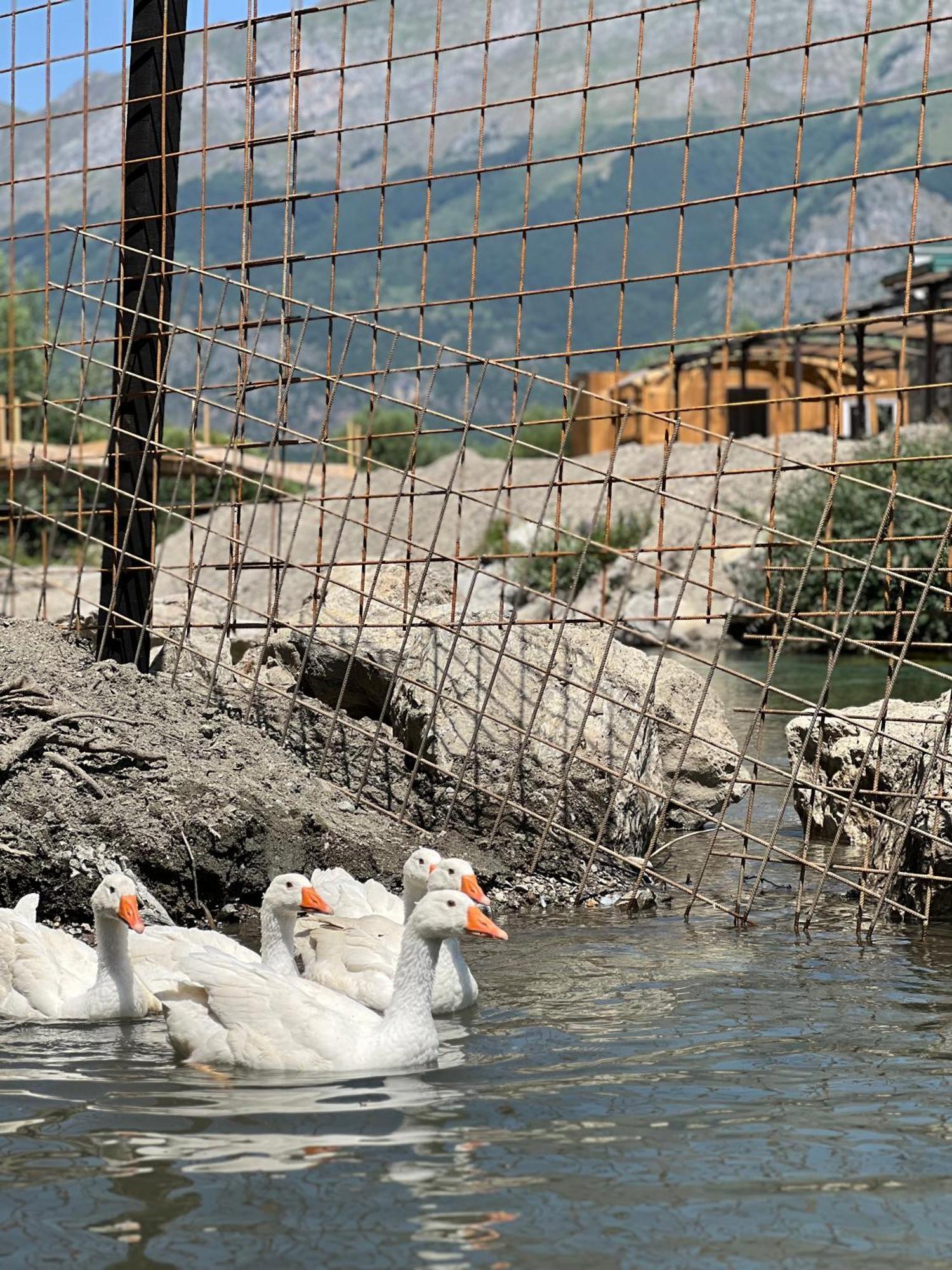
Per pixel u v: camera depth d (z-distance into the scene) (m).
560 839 11.73
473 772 11.82
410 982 7.24
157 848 10.21
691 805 13.94
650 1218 5.27
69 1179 5.59
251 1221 5.22
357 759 12.48
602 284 10.80
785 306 10.25
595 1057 7.18
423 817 11.89
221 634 12.63
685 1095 6.57
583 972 8.86
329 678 13.30
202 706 12.34
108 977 8.13
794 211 10.16
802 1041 7.39
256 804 10.66
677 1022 7.76
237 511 12.62
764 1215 5.29
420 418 11.55
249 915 10.47
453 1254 4.99
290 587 35.72
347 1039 7.10
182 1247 5.03
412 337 11.53
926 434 34.94
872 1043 7.36
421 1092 6.66
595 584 35.91
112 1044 7.55
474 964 9.09
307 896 8.41
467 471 45.03
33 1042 7.59
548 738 12.15
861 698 21.25
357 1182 5.56
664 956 9.27
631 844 12.16
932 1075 6.84
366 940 8.56
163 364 13.25
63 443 52.25
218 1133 6.09
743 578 32.22
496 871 11.17
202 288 12.88
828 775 12.88
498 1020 7.85
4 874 9.95
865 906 10.82
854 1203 5.40
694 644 31.83
